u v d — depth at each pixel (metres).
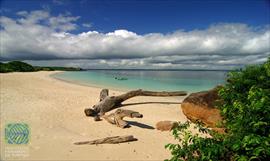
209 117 9.78
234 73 5.05
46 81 30.69
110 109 13.48
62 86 24.73
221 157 3.24
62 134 8.13
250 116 3.28
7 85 21.66
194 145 3.39
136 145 7.39
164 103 15.70
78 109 12.86
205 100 10.66
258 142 2.71
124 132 8.93
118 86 27.42
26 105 12.80
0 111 11.04
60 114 11.39
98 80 37.12
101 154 6.55
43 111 11.64
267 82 4.59
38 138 7.59
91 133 8.71
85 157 6.29
